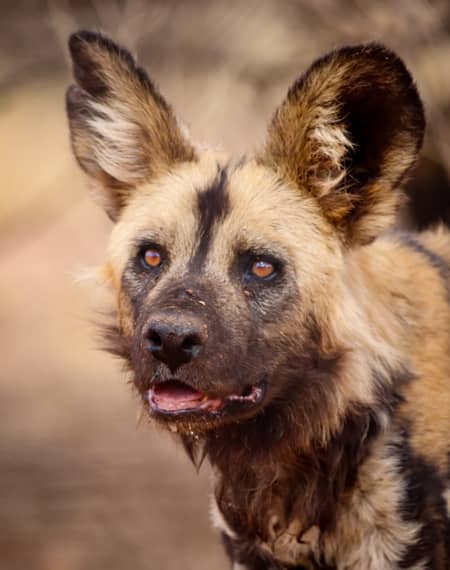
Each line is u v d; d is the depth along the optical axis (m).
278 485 10.41
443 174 19.00
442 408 10.19
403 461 9.95
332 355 9.98
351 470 10.01
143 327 9.48
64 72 21.86
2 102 26.44
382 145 9.92
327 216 10.16
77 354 31.80
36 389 28.83
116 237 10.71
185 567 17.98
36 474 21.98
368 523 10.02
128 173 10.92
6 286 36.09
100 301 10.91
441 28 16.48
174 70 18.64
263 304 9.92
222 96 18.80
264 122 18.92
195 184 10.48
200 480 21.36
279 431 10.14
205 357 9.36
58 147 34.53
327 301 9.99
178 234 10.20
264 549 10.62
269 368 9.90
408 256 10.93
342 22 16.56
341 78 9.89
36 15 20.50
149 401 9.66
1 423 25.80
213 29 19.19
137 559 18.48
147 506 20.11
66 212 30.62
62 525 19.80
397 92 9.75
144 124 10.85
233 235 10.02
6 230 31.52
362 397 9.88
